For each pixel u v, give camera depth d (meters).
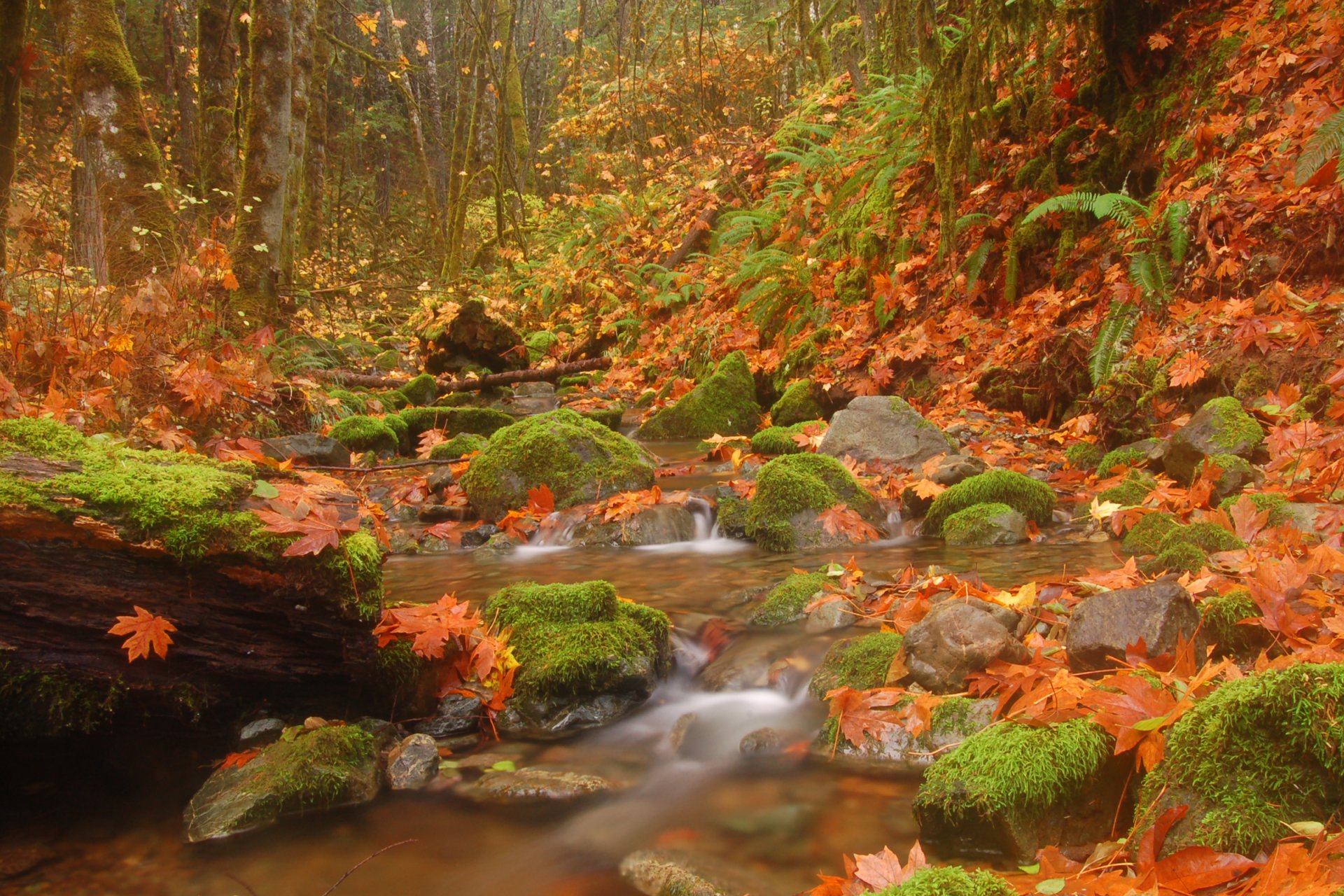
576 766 2.28
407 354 12.45
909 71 9.12
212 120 10.24
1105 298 5.63
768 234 10.62
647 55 14.42
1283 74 5.46
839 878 1.67
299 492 2.41
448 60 32.62
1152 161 6.34
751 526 4.20
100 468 2.21
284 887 1.79
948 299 6.99
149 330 4.85
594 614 2.82
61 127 10.13
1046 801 1.76
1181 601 2.18
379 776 2.21
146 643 2.10
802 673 2.65
